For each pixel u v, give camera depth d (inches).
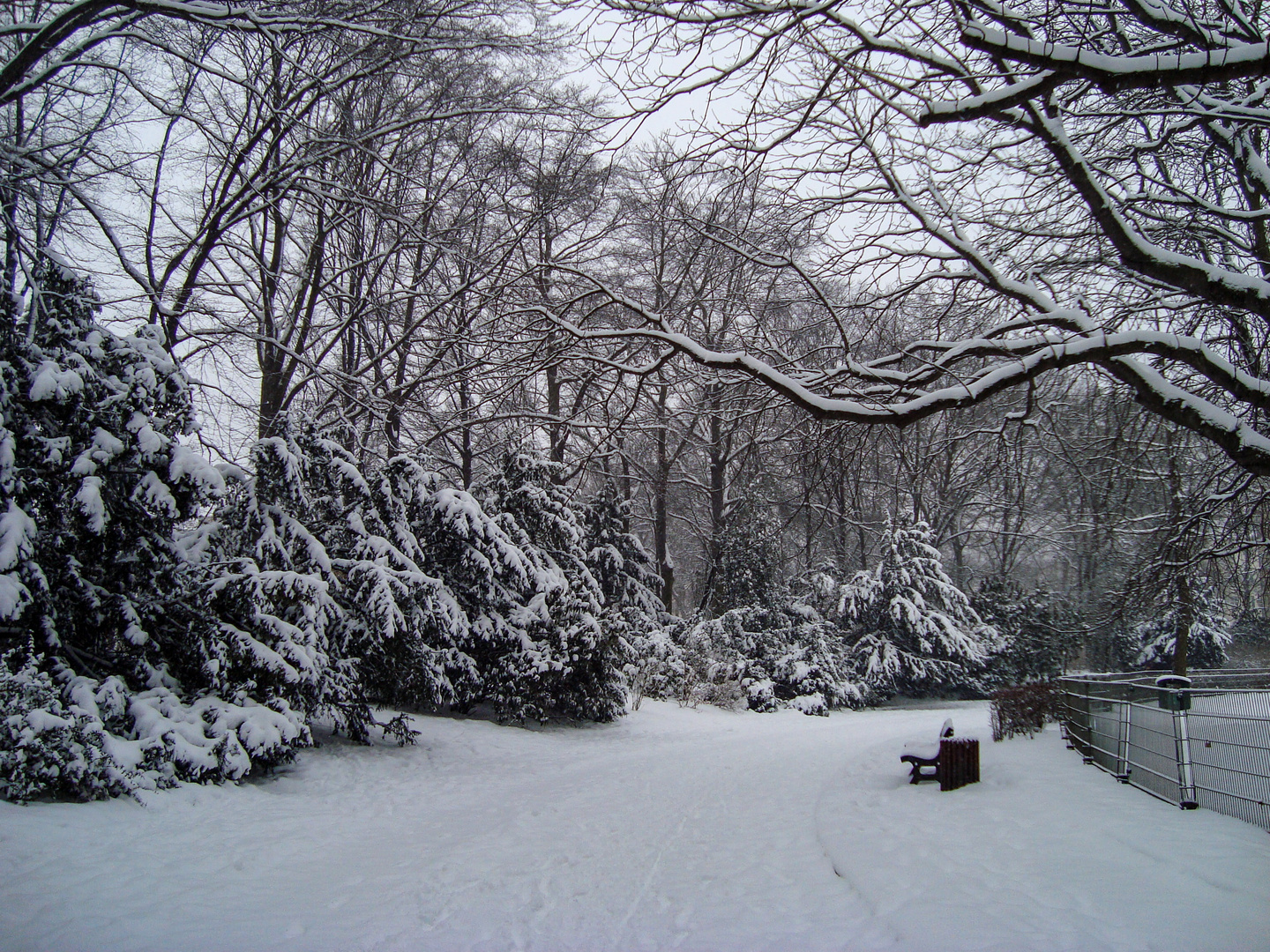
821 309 464.8
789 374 357.1
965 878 239.6
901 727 732.0
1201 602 864.9
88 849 269.0
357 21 625.9
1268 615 716.0
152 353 402.3
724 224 388.5
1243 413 379.2
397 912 238.7
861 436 404.8
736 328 467.2
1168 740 323.9
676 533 1739.7
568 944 216.2
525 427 912.3
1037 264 348.2
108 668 380.8
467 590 666.2
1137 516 505.0
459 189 889.5
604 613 764.0
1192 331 364.5
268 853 291.0
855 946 200.1
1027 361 257.1
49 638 346.3
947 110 262.1
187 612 405.4
